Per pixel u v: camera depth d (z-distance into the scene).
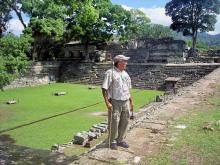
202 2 45.09
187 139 7.24
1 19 27.38
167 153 6.43
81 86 37.00
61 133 15.50
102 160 6.15
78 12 38.16
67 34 41.06
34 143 13.62
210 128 7.93
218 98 12.29
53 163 7.88
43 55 44.91
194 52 42.44
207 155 6.28
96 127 13.70
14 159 8.14
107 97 6.52
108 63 40.44
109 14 41.69
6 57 23.97
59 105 24.16
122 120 6.76
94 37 41.69
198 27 46.72
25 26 39.28
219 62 38.28
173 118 9.23
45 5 37.47
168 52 41.28
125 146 6.81
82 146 11.51
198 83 16.70
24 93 31.16
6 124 17.66
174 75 33.69
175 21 47.84
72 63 42.25
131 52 44.19
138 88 34.44
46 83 39.56
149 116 9.66
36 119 19.02
